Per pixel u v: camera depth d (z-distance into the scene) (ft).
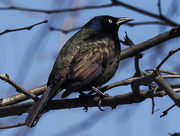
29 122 28.48
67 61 34.19
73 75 33.09
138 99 28.73
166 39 37.68
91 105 31.58
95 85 36.60
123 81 31.50
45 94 31.35
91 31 40.52
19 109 31.73
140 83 26.94
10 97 35.27
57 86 32.42
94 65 35.53
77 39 37.73
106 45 37.81
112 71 38.09
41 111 29.55
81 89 36.37
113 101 30.30
